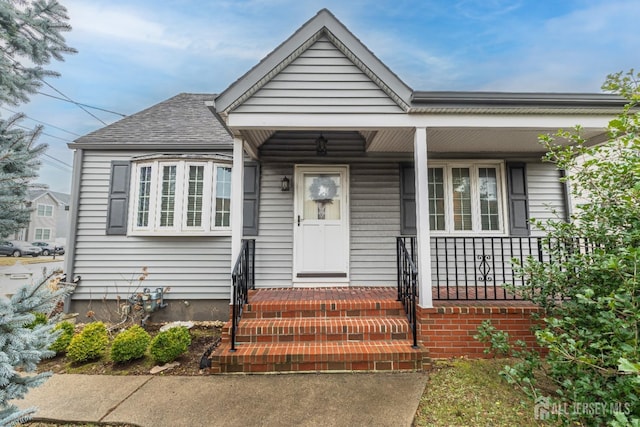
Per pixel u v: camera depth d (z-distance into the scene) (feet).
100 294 16.60
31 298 5.81
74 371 10.67
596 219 8.93
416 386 9.10
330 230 16.61
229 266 16.90
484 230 16.98
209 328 15.72
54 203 86.79
